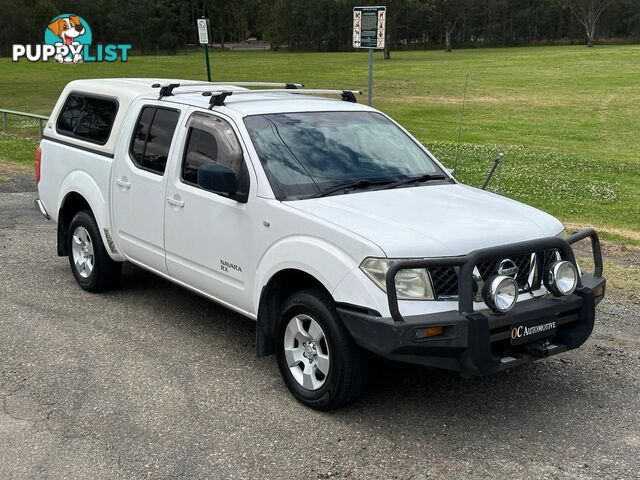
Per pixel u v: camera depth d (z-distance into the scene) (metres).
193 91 5.99
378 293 3.88
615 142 22.30
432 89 40.16
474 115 29.19
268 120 5.11
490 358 3.84
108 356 5.15
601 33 113.75
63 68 59.09
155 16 100.19
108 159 6.12
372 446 3.94
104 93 6.42
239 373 4.90
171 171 5.37
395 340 3.74
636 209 11.66
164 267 5.60
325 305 4.17
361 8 9.90
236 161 4.87
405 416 4.31
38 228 9.26
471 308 3.84
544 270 4.30
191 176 5.23
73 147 6.64
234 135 4.96
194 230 5.15
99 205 6.18
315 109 5.45
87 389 4.61
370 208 4.43
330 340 4.14
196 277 5.25
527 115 29.44
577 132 24.66
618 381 4.88
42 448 3.88
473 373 3.86
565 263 4.20
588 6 100.00
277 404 4.44
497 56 72.88
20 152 16.30
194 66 62.62
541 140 22.47
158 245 5.58
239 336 5.60
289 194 4.61
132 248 5.92
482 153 17.59
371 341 3.85
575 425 4.22
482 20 116.38
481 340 3.80
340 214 4.29
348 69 57.22
